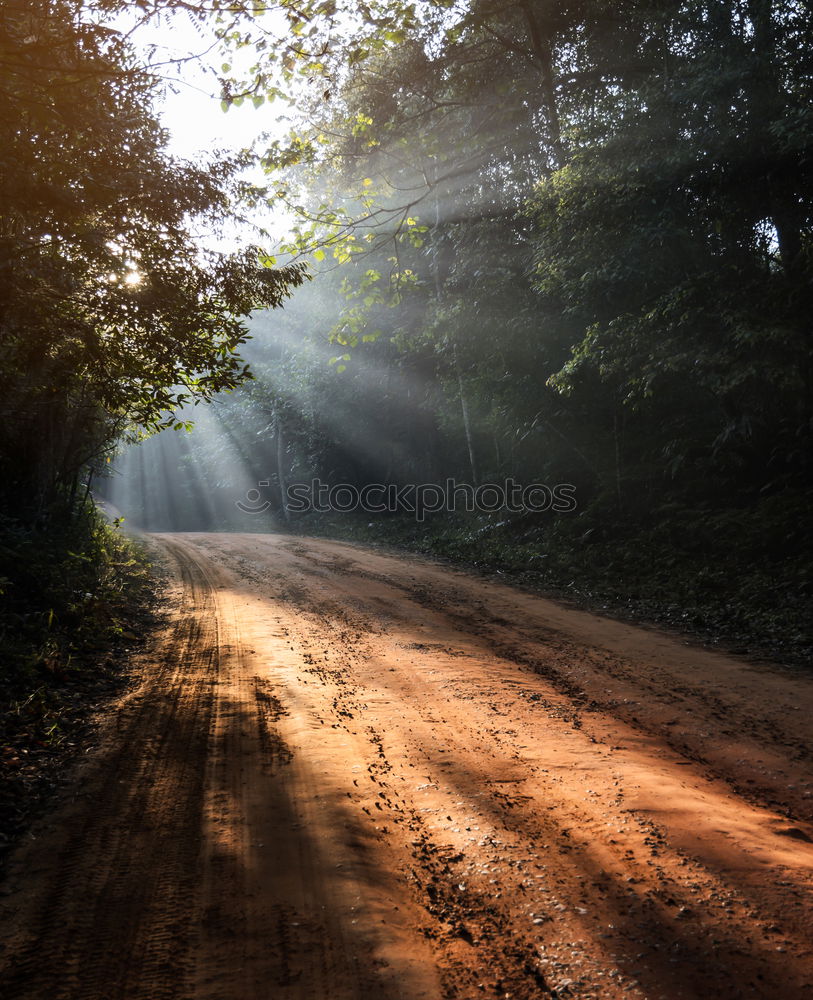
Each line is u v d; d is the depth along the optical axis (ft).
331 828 14.05
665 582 44.70
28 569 36.09
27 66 20.24
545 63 59.93
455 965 9.80
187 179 27.89
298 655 29.71
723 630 33.65
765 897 11.16
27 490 45.37
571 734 19.66
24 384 32.58
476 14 57.06
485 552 63.36
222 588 49.57
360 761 17.78
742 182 43.88
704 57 44.50
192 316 29.35
